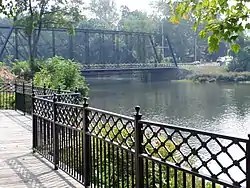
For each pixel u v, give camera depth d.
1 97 15.05
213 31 3.68
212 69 51.44
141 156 3.46
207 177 2.74
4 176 5.27
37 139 6.70
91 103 26.50
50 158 5.99
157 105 25.12
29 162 6.03
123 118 3.73
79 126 4.79
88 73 39.94
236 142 2.51
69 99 8.71
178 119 19.59
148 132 4.01
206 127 17.16
